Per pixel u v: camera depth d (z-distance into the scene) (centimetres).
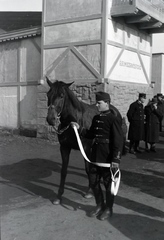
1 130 1207
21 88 1169
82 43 949
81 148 393
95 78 930
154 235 338
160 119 1252
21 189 510
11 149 876
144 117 850
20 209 411
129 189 519
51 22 1012
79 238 326
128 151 884
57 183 552
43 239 322
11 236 327
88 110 486
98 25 917
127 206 432
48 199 458
